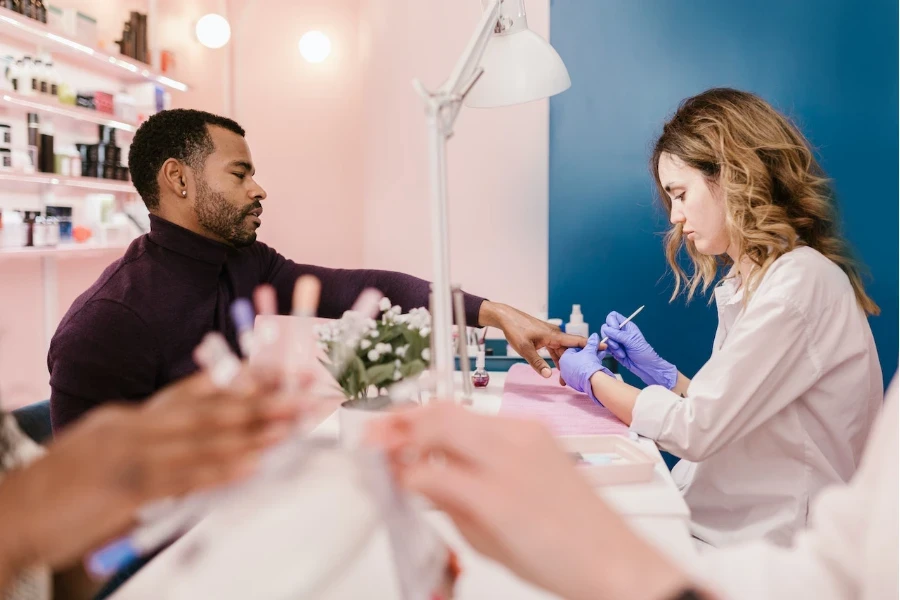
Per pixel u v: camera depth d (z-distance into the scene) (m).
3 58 2.42
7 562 0.34
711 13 2.39
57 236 2.63
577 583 0.32
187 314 1.43
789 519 1.21
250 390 0.37
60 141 2.77
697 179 1.38
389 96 2.81
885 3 2.25
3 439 0.53
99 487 0.33
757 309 1.21
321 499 0.43
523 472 0.34
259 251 1.71
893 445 0.40
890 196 2.26
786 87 2.34
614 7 2.47
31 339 2.60
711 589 0.32
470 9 2.71
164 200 1.48
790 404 1.23
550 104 2.54
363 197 2.93
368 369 1.06
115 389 1.33
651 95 2.46
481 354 1.67
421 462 0.37
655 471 1.07
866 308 1.37
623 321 1.62
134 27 2.99
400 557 0.44
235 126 1.55
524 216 2.66
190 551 0.44
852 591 0.44
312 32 2.84
